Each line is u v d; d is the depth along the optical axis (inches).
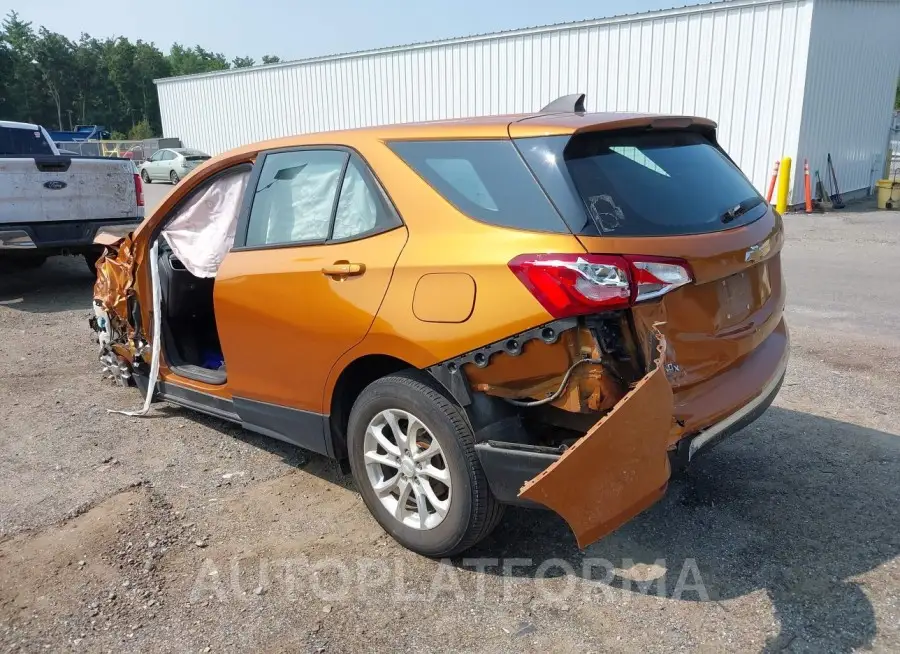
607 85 695.7
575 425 111.2
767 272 134.6
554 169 109.6
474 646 104.8
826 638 103.6
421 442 124.0
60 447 176.4
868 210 631.8
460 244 113.5
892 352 231.3
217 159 169.5
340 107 966.4
